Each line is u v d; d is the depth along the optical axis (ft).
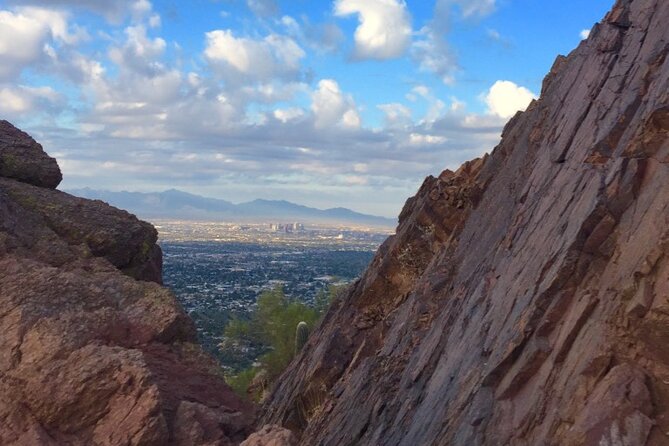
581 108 42.57
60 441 40.60
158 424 41.70
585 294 27.40
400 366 48.85
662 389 22.61
